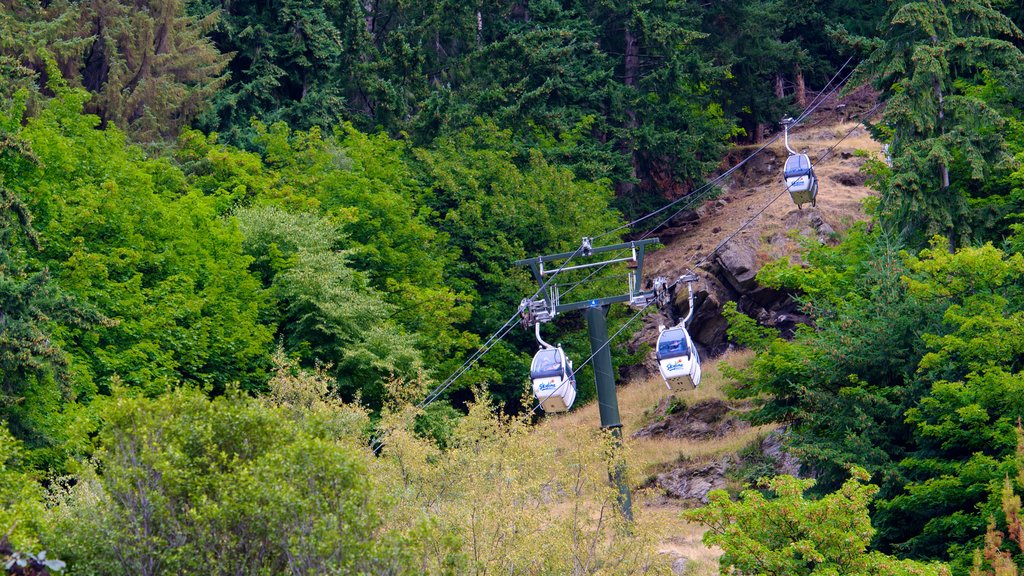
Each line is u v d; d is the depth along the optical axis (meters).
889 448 64.31
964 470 53.78
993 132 81.62
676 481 87.56
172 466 38.44
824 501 45.88
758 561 45.41
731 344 115.88
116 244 84.38
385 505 38.66
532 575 46.72
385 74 140.50
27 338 60.34
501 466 52.09
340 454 38.09
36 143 83.44
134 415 39.94
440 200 128.62
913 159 78.88
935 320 65.44
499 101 137.50
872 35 170.12
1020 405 54.72
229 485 37.81
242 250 94.50
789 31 172.50
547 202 125.44
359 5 142.25
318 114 138.62
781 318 115.12
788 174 70.81
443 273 117.62
